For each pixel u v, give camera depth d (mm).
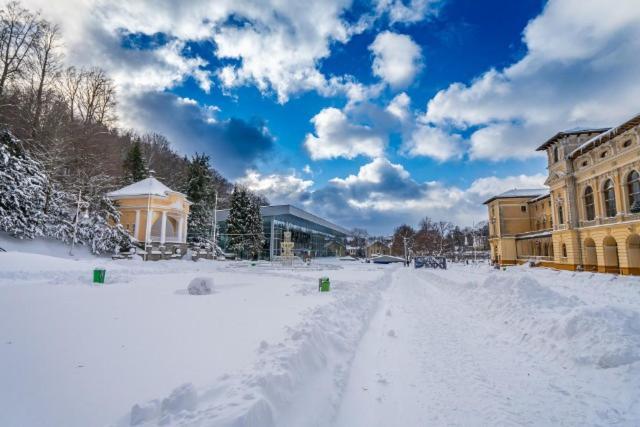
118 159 53594
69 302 10727
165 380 4348
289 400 4078
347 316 9781
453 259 84000
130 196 40938
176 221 49250
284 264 44781
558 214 38312
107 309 9633
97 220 34531
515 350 7105
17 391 3914
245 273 29609
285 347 5375
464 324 9758
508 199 57531
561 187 37062
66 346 5777
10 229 25969
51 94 39188
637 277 22641
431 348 7359
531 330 7953
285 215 66625
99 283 17188
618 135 28625
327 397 4645
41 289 14062
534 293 10125
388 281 26234
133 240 37625
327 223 88250
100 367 4797
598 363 5703
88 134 42156
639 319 6684
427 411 4488
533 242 54312
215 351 5602
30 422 3248
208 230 55562
